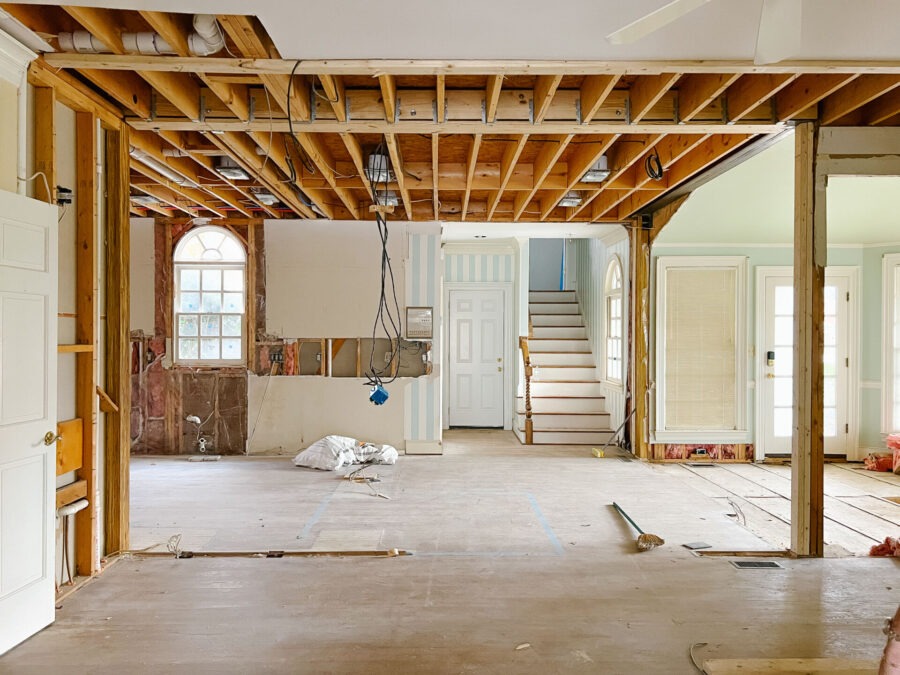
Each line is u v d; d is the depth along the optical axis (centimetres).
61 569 296
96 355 317
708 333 640
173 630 253
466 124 349
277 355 649
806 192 347
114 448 341
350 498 475
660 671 224
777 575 315
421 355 660
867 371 635
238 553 346
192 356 659
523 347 760
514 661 230
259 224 649
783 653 236
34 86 277
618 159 454
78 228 312
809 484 345
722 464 621
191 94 336
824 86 302
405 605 277
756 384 639
